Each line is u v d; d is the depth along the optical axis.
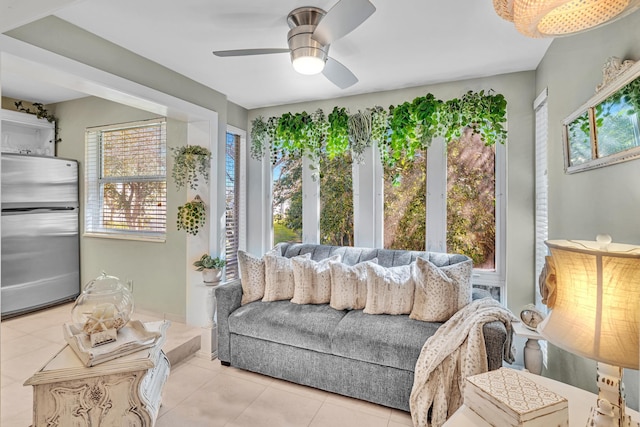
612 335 0.87
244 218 3.90
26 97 3.83
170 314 3.36
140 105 2.62
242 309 2.66
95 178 3.87
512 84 2.74
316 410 2.12
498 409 1.03
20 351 2.71
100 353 1.43
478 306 2.15
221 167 3.27
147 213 3.56
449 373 1.84
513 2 0.96
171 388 2.36
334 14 1.51
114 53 2.25
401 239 3.19
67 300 3.87
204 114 3.03
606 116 1.44
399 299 2.44
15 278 3.44
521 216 2.73
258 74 2.80
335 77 2.23
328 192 3.50
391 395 2.10
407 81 2.94
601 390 0.96
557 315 1.00
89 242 3.88
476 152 2.93
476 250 2.94
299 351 2.38
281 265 2.87
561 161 2.06
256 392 2.32
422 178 3.11
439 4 1.80
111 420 1.45
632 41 1.27
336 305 2.58
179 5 1.81
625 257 0.87
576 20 1.02
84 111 3.87
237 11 1.87
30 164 3.54
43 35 1.88
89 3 1.79
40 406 1.36
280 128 3.62
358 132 3.24
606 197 1.49
